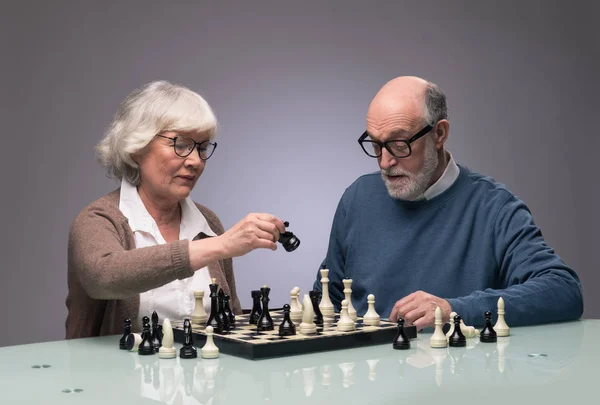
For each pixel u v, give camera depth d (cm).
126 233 296
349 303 271
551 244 633
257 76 614
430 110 321
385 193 345
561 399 165
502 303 255
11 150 582
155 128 296
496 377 187
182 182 303
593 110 634
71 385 184
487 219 328
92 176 595
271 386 179
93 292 260
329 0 622
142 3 602
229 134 607
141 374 196
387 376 189
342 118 621
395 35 623
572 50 634
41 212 586
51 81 590
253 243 248
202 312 267
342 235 354
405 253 332
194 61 607
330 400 166
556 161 634
